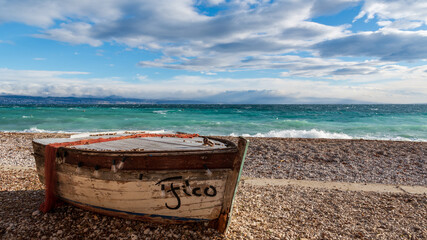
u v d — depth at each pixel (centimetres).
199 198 424
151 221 451
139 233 434
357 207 621
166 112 5109
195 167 411
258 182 829
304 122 3073
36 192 638
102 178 431
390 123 3139
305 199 671
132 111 5400
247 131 2367
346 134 2211
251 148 1387
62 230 439
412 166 1084
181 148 470
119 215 459
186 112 5175
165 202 422
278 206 616
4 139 1557
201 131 2377
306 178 905
